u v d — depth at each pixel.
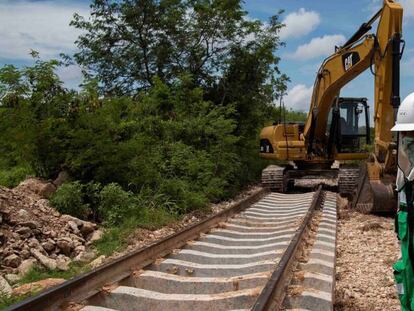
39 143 11.17
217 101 21.39
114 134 12.58
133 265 6.18
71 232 8.96
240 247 7.81
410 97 3.58
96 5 20.89
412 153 3.45
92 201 10.80
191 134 16.00
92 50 21.28
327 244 7.75
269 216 11.28
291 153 16.69
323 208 11.79
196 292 5.74
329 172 16.67
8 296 5.74
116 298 5.21
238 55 21.36
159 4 20.89
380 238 8.91
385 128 11.16
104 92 21.05
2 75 11.02
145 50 21.27
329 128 16.73
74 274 6.95
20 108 11.00
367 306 5.42
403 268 3.51
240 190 17.20
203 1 21.52
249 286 5.68
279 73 22.19
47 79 11.35
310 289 5.34
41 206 9.48
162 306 5.09
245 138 21.00
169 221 10.78
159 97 16.86
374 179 11.25
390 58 10.98
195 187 13.72
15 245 7.73
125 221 10.03
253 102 21.81
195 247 7.76
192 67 21.52
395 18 10.84
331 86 14.48
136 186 12.23
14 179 12.37
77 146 11.33
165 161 13.93
